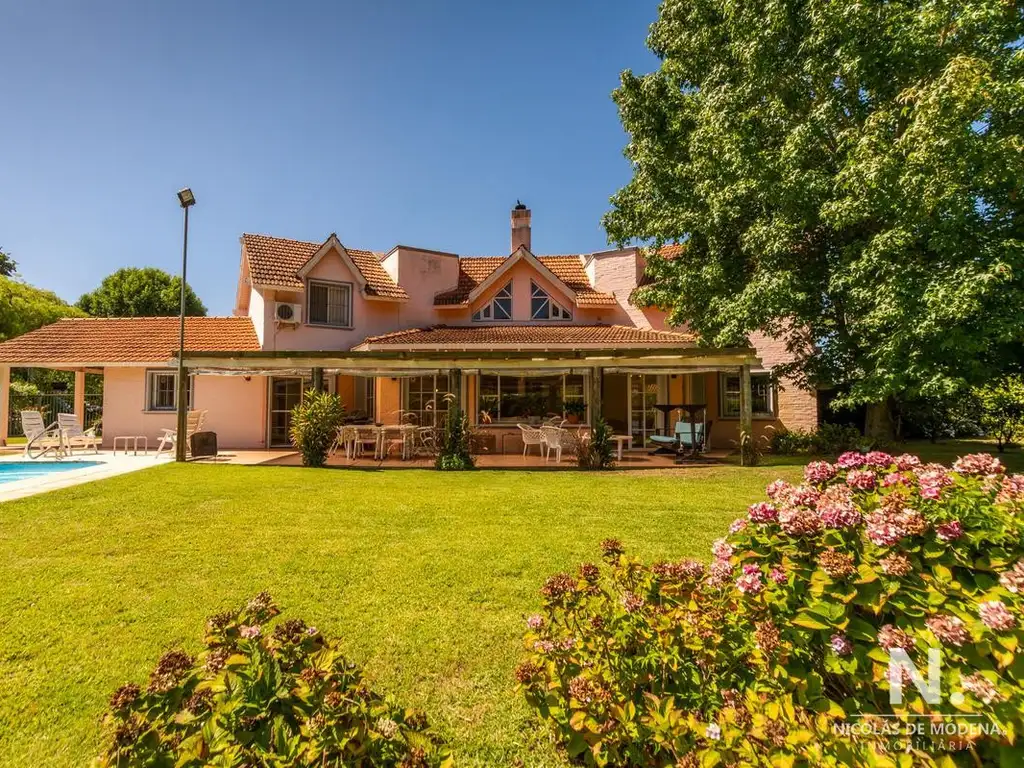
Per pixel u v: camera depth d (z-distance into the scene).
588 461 13.82
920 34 10.98
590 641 2.80
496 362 14.59
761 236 12.98
